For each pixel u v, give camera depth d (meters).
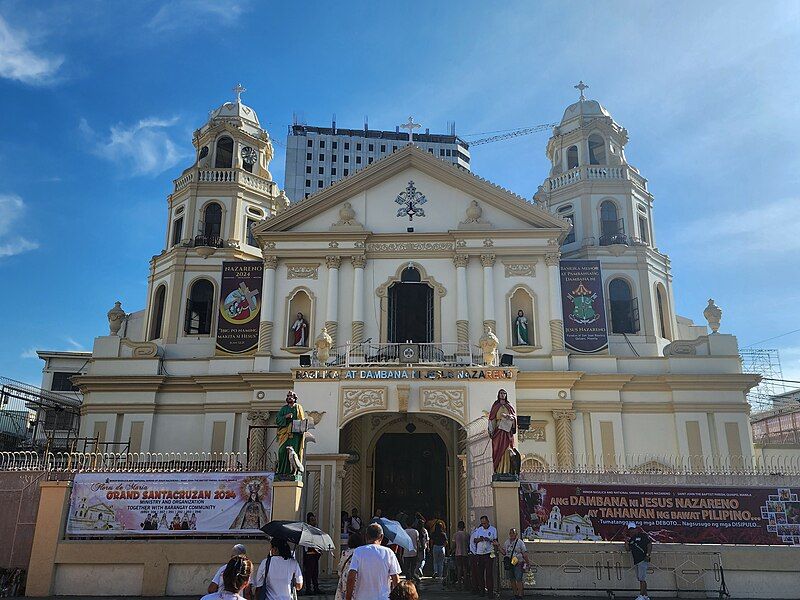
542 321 32.56
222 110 42.84
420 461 31.34
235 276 34.09
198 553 18.45
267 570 10.74
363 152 127.06
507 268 33.22
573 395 31.97
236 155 40.94
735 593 18.03
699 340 33.38
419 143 128.75
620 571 18.19
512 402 24.95
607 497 19.06
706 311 34.06
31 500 18.89
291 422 19.77
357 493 29.97
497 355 31.88
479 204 34.06
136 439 32.28
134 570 18.38
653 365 32.75
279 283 33.25
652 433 31.66
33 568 18.12
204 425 32.22
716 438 31.44
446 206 34.06
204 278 37.66
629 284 37.56
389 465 31.30
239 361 33.00
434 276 32.94
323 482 23.97
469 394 25.08
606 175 40.16
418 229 33.69
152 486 19.06
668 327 37.91
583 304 33.16
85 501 18.84
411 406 24.98
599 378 31.88
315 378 25.44
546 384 31.55
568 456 30.55
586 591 18.02
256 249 39.75
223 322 33.50
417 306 33.28
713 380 32.03
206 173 40.09
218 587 9.56
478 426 24.25
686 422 31.64
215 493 19.08
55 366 53.47
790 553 18.28
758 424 54.16
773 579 18.12
